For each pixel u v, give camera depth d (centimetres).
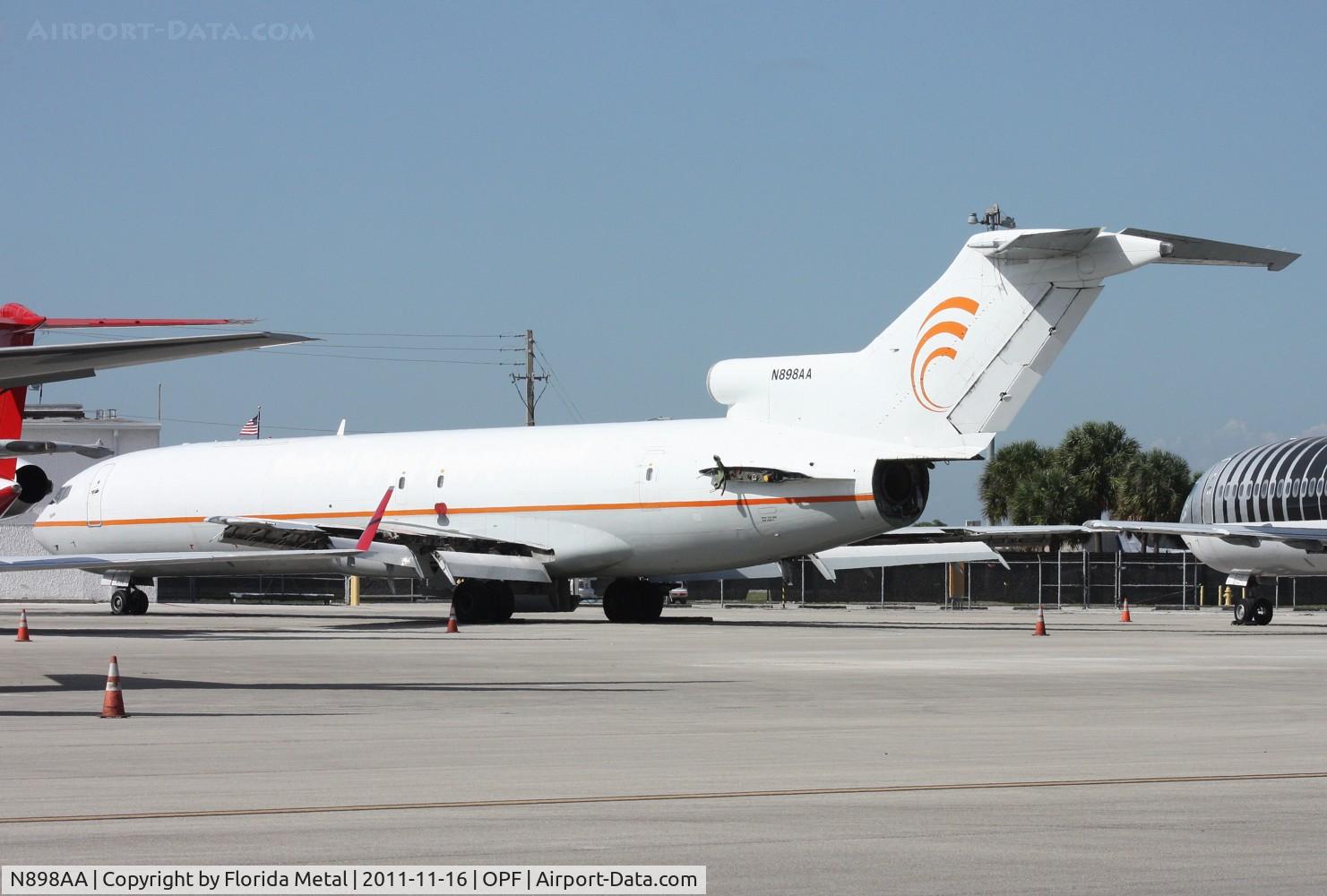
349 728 1888
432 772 1488
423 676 2733
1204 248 4022
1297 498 7075
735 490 4753
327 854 1068
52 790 1367
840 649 3662
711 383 4906
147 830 1163
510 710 2134
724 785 1406
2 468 4431
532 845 1100
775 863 1038
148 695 2348
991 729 1889
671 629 4806
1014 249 4228
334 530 5056
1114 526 5531
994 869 1016
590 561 5041
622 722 1966
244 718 2017
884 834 1145
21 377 2505
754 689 2488
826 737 1797
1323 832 1157
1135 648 3778
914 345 4503
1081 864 1034
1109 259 4147
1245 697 2366
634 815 1231
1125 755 1631
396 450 5475
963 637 4322
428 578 5209
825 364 4688
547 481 5097
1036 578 9156
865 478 4528
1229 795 1351
